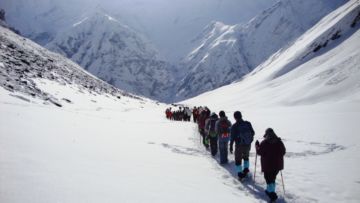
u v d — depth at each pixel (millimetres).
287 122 33844
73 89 54094
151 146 17703
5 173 7191
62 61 105500
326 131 25172
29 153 9477
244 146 12734
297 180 12578
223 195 9711
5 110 18391
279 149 10422
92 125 23188
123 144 16594
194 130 28656
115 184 8328
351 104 53375
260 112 62344
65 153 10844
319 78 101562
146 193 8125
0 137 10664
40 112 22438
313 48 149000
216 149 17094
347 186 11633
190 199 8438
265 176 10547
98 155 11992
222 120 15164
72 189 7160
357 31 130000
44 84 45531
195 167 13617
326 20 189375
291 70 143625
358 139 20562
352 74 90125
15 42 79562
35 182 7059
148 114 56656
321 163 15250
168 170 11930
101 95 65250
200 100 199375
